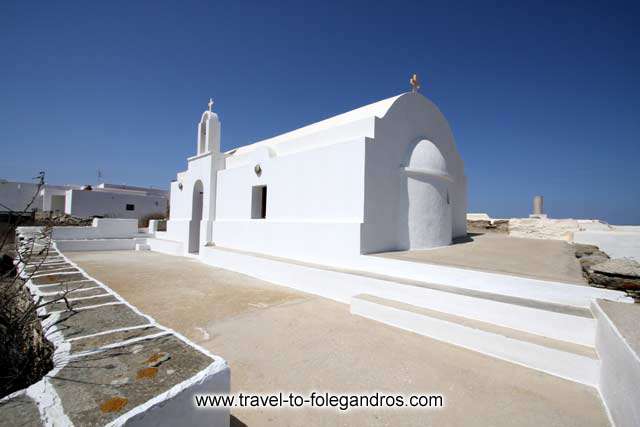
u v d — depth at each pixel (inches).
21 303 166.7
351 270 304.7
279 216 420.2
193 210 616.1
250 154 500.4
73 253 585.6
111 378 90.9
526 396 142.4
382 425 124.6
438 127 475.8
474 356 179.3
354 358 175.3
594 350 160.1
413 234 371.2
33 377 119.0
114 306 154.9
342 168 340.2
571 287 195.3
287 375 158.4
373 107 416.8
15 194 1261.1
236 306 263.3
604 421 125.4
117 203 1272.1
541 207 834.8
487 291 227.3
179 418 85.0
